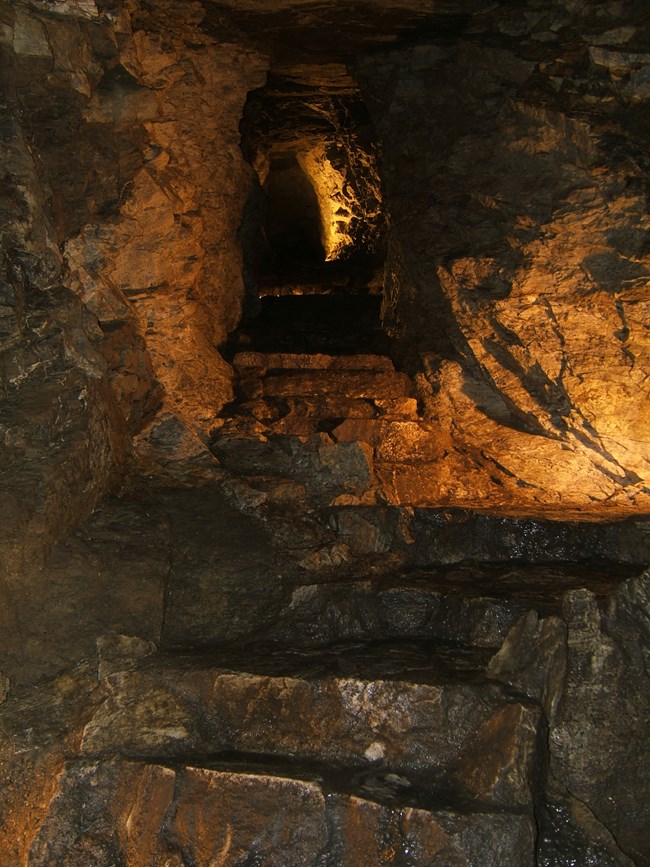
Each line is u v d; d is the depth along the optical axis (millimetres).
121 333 5902
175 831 3566
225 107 7352
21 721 3904
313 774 3584
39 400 4949
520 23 6496
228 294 8328
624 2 5891
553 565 5379
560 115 6012
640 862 3678
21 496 4398
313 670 3996
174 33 6562
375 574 5203
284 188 14859
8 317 4961
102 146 5664
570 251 6301
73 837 3637
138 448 5969
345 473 6344
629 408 6719
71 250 5566
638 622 4039
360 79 7887
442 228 7102
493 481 7258
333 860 3383
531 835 3340
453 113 6992
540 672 3875
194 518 5426
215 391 7152
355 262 12859
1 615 4094
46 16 5199
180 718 3955
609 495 7129
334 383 7707
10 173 5047
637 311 6262
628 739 3840
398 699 3775
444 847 3273
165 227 6184
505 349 7000
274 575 5051
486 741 3631
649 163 5906
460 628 4551
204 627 4691
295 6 6691
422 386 7664
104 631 4324
